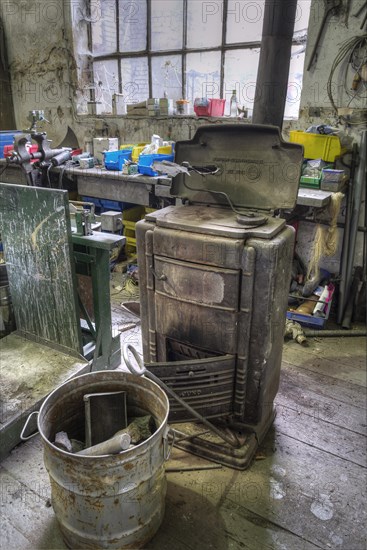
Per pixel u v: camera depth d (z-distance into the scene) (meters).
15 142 2.89
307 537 1.43
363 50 2.50
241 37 3.21
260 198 1.71
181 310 1.63
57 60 4.10
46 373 2.03
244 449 1.69
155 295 1.68
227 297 1.51
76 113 4.16
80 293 2.20
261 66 2.06
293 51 2.93
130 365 1.32
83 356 2.14
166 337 1.74
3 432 1.70
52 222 1.90
